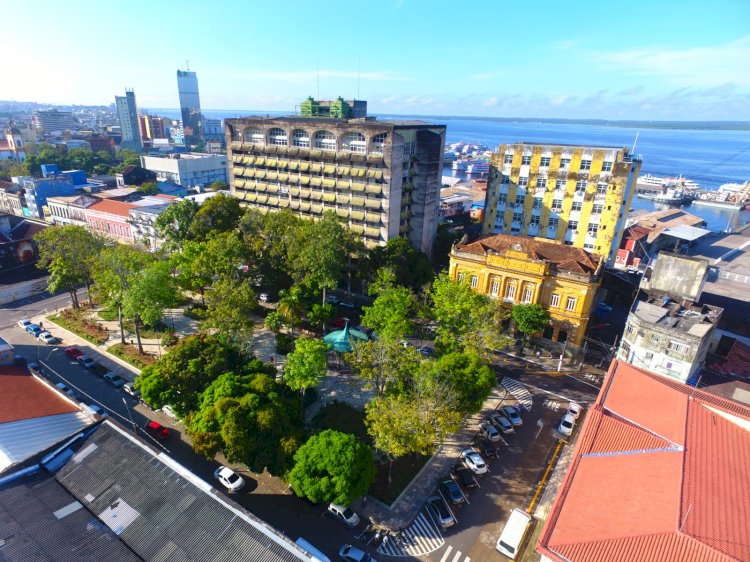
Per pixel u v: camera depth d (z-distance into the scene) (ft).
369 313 228.22
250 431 145.48
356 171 319.47
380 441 148.56
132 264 238.89
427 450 154.30
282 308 236.22
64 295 311.27
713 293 296.51
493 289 260.42
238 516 116.98
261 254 284.61
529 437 186.29
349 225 336.49
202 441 144.97
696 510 101.30
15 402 159.63
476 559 134.72
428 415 159.74
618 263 401.90
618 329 279.28
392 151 302.04
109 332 255.09
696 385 193.57
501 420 190.39
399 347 188.85
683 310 214.90
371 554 135.03
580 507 110.63
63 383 209.46
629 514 104.99
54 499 124.47
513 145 329.11
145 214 376.89
